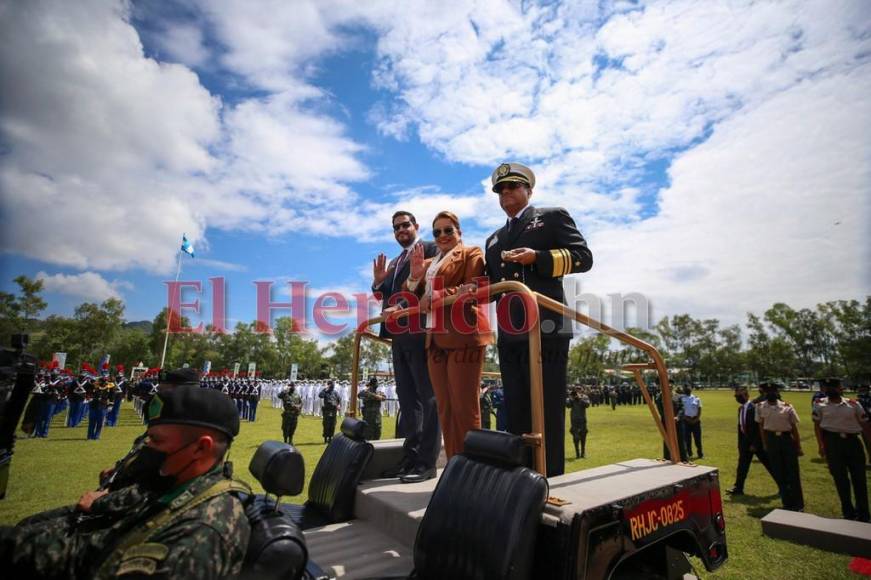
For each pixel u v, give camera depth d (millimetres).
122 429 15430
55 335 56188
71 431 14789
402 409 4137
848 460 5723
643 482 2230
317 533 2650
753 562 4152
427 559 1821
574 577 1584
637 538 1919
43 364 22969
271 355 71375
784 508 6184
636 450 11289
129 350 60656
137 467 1599
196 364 65312
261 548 1351
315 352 73875
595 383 42812
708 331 82625
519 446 1796
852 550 4340
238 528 1369
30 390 3373
